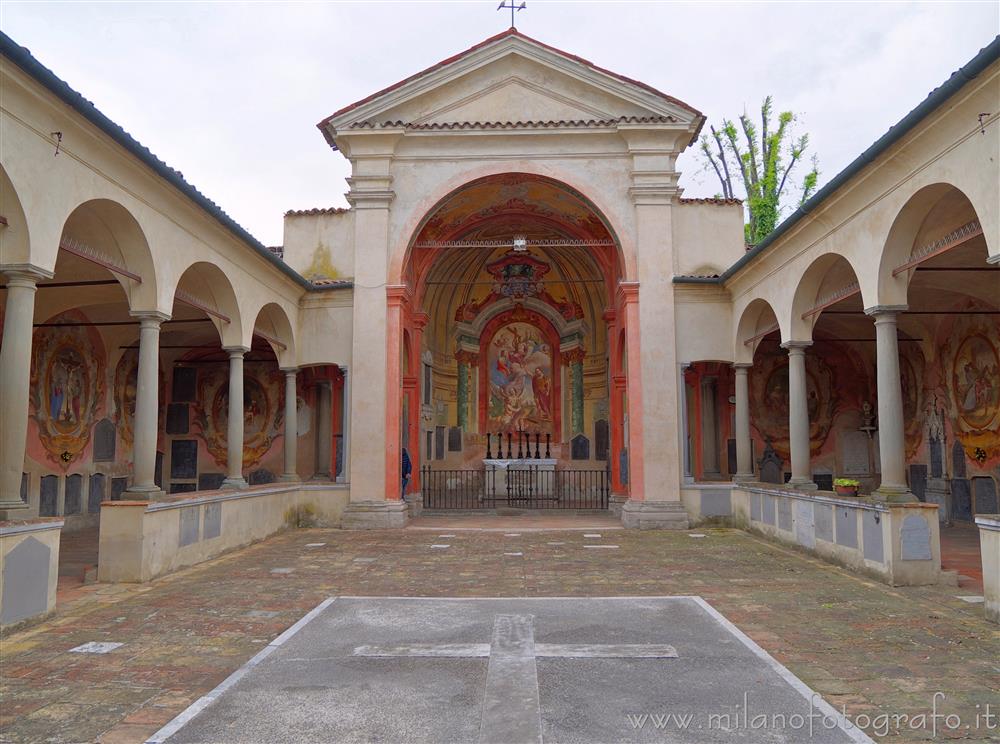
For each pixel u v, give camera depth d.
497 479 21.47
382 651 6.07
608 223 16.38
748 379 18.67
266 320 15.87
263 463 19.34
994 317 13.53
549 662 5.73
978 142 7.01
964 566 10.09
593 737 4.25
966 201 8.48
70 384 14.84
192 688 5.22
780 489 12.71
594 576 9.72
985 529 7.16
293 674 5.48
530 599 8.21
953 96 7.02
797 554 11.64
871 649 6.11
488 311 24.36
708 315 16.03
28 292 7.19
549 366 24.34
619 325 18.03
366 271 16.22
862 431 18.39
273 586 9.06
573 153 16.52
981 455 14.13
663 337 15.90
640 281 16.05
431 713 4.66
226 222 11.22
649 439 15.64
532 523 16.41
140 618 7.34
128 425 17.00
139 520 9.28
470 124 16.34
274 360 19.66
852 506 9.91
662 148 16.36
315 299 16.45
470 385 24.20
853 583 9.08
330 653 6.04
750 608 7.68
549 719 4.53
